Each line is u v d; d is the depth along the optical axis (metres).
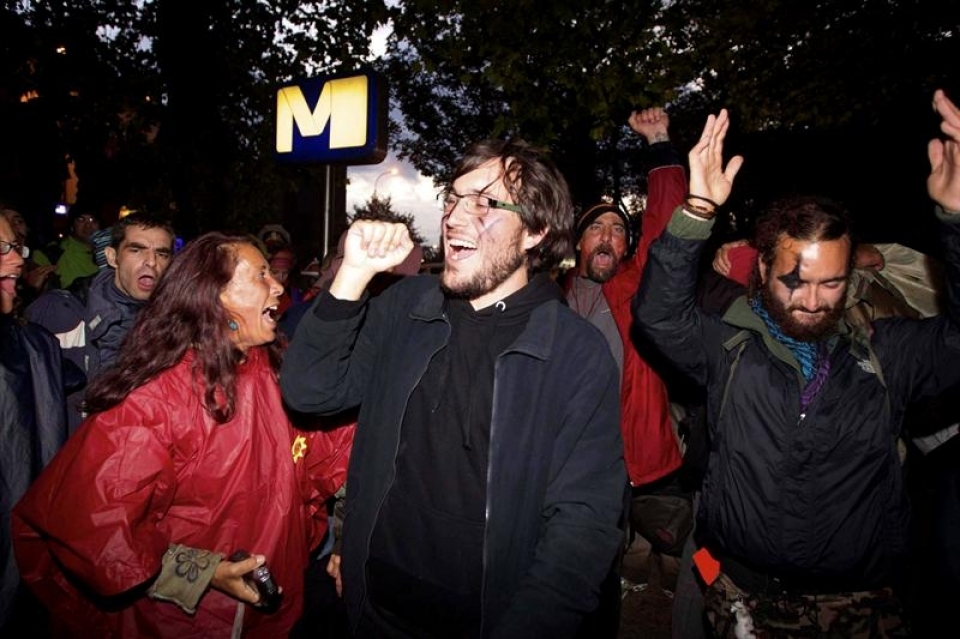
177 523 1.74
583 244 3.19
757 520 1.82
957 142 1.58
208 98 8.09
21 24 7.88
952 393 1.78
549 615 1.37
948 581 1.98
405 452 1.65
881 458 1.76
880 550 1.79
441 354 1.66
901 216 11.67
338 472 2.09
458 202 1.63
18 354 2.08
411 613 1.59
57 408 2.16
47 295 2.84
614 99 8.15
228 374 1.75
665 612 3.30
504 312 1.64
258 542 1.80
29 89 8.03
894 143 11.53
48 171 8.48
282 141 4.09
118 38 8.52
